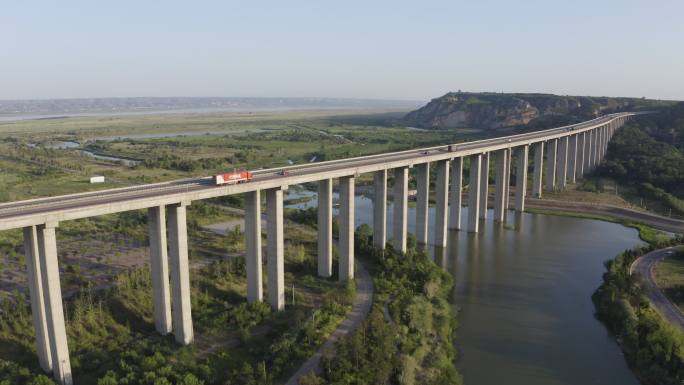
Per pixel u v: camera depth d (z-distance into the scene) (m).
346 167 88.75
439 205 113.81
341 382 54.97
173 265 64.56
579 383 62.12
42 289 57.09
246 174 72.75
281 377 58.00
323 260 88.94
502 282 93.94
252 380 55.28
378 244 100.94
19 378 56.62
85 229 114.38
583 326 76.75
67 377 56.66
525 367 65.50
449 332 72.62
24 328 66.12
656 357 63.53
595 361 67.00
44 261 55.12
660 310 77.69
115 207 59.03
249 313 72.19
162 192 66.38
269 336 67.31
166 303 66.00
